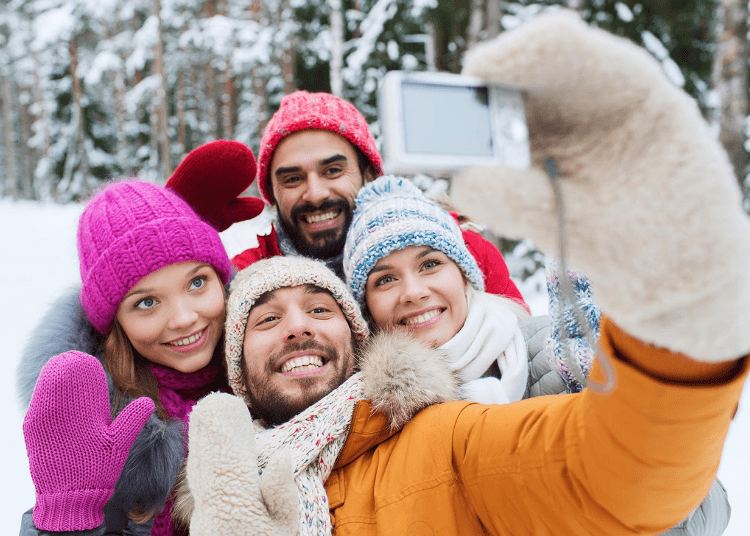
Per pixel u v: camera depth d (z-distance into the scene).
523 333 1.62
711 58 6.87
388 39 8.01
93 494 1.03
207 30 11.92
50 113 19.70
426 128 0.51
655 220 0.49
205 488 0.97
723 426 0.58
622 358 0.61
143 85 15.51
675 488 0.61
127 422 1.10
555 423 0.78
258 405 1.28
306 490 1.06
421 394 1.13
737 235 0.49
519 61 0.48
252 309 1.31
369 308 1.51
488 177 0.51
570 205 0.51
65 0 17.58
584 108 0.50
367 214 1.53
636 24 6.52
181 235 1.28
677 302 0.50
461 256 1.49
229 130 13.76
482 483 0.91
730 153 5.09
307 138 1.98
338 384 1.27
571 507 0.73
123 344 1.31
